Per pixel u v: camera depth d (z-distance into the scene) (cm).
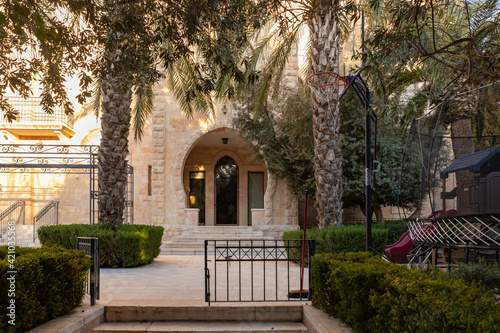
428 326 313
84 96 726
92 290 616
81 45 704
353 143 1662
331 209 1205
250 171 2411
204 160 2397
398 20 607
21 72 743
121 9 638
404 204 1822
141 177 2109
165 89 2062
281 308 608
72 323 511
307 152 1767
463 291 330
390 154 1655
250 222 2377
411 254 611
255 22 809
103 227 1167
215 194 2392
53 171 2125
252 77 733
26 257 485
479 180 491
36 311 480
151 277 947
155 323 598
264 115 1917
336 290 514
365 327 440
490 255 608
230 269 1107
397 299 371
